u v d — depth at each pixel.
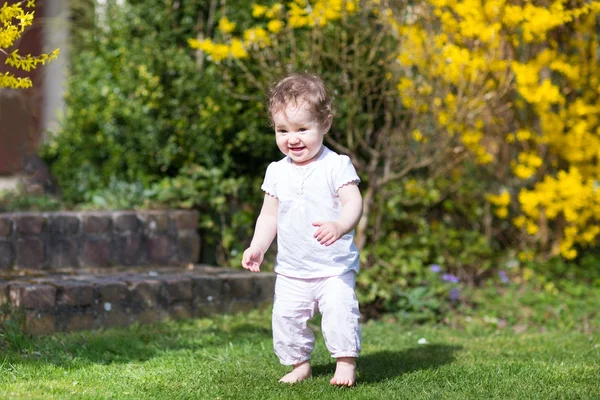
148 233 6.67
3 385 3.50
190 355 4.39
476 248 7.34
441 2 5.98
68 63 8.52
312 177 3.66
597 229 7.08
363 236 6.80
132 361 4.23
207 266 6.66
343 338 3.56
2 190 7.71
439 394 3.49
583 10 6.06
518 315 6.40
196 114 7.24
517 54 6.94
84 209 7.02
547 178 6.67
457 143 7.18
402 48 6.49
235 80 7.23
